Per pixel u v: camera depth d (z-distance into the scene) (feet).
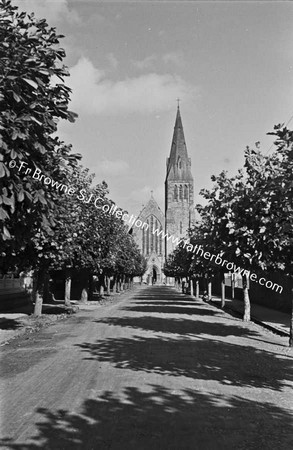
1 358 39.22
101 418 22.09
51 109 28.27
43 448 18.19
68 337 53.36
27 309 95.25
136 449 18.20
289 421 22.18
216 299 147.13
